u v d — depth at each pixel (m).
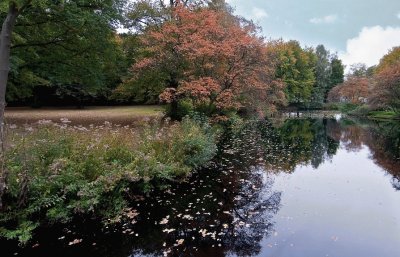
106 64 19.19
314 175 9.56
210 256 4.69
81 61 16.67
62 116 21.91
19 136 6.52
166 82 18.95
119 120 19.56
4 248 4.85
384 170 10.31
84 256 4.68
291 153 13.34
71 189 5.48
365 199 7.27
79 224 5.67
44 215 5.48
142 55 19.50
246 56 16.61
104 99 35.94
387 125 27.28
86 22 14.33
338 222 5.90
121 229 5.55
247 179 8.86
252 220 5.98
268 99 23.39
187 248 4.92
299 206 6.78
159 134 8.42
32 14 13.71
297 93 51.75
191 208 6.55
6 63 7.62
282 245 5.00
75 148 6.48
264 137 18.19
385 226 5.73
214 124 17.03
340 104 55.50
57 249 4.86
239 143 15.41
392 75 31.98
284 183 8.61
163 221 5.79
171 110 18.25
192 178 8.66
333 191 7.89
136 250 4.87
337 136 19.80
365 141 17.56
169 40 15.86
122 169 6.24
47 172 5.54
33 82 19.53
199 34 15.70
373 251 4.79
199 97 16.41
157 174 7.14
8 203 5.17
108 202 6.02
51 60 16.23
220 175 9.16
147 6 19.55
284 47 47.38
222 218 6.08
